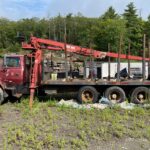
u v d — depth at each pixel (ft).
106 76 57.98
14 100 54.24
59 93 55.06
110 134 33.83
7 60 53.11
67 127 36.35
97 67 58.44
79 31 261.44
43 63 52.11
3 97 50.67
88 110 44.88
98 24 264.11
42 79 51.60
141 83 52.21
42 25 287.07
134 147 30.53
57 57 54.44
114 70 58.59
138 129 36.14
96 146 30.45
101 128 35.60
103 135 33.45
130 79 53.83
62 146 29.78
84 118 40.65
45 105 48.47
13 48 183.62
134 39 247.09
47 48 54.60
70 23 279.69
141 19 271.28
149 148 30.40
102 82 51.93
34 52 53.36
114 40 233.76
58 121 39.09
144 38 53.36
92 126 36.78
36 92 53.21
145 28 262.06
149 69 55.42
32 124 37.14
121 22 246.27
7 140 31.14
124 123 38.50
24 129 35.24
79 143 30.55
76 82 51.83
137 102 52.21
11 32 289.94
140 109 45.29
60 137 32.60
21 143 30.17
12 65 52.85
